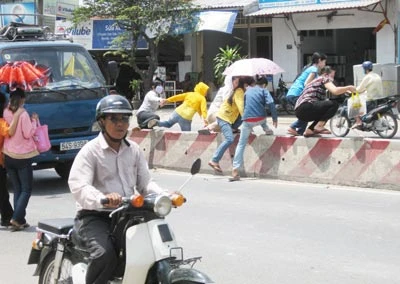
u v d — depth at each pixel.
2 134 8.26
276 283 6.08
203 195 10.37
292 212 8.97
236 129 12.31
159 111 26.56
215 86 29.41
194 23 26.20
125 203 4.34
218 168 12.07
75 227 4.67
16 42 11.38
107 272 4.38
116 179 4.72
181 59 30.83
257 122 11.48
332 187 10.69
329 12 24.44
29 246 7.73
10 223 8.65
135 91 28.48
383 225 8.11
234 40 30.05
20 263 7.05
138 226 4.28
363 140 10.56
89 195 4.45
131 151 4.77
